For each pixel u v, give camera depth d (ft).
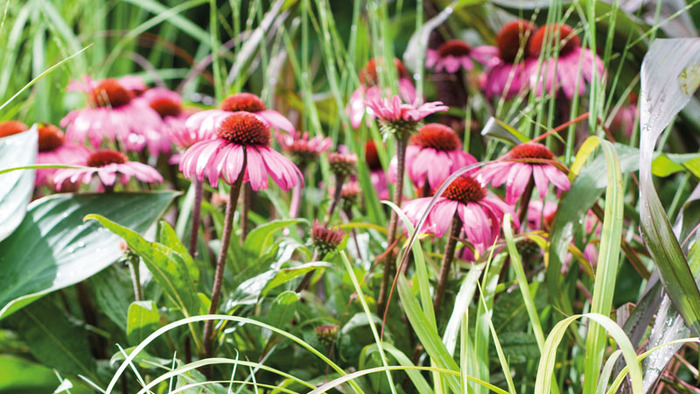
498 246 5.06
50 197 5.21
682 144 5.99
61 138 5.58
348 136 5.79
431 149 5.16
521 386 5.08
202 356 4.92
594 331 4.61
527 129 5.49
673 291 4.54
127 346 5.25
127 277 5.19
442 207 4.86
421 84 6.02
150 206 5.19
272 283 4.93
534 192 5.54
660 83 4.68
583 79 5.78
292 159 5.56
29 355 5.32
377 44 6.11
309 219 5.85
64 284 4.98
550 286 4.95
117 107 5.78
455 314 4.74
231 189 4.86
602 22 5.80
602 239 4.65
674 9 6.01
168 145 5.91
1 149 5.17
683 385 4.96
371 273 5.18
